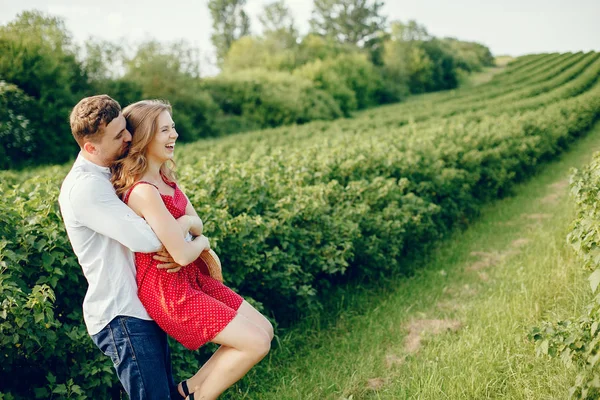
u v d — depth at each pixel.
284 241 5.13
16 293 2.90
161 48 34.47
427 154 9.70
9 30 24.69
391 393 3.64
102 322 2.45
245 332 2.49
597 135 21.95
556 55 102.56
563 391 3.24
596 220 3.60
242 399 3.73
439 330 4.68
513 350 3.89
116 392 3.47
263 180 5.64
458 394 3.38
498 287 5.50
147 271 2.50
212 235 4.44
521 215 9.34
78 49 30.42
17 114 22.92
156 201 2.45
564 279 5.01
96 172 2.49
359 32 82.56
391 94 61.12
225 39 68.88
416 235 7.25
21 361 3.15
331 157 7.95
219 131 35.28
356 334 4.75
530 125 16.34
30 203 3.85
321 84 49.31
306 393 3.77
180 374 3.63
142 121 2.50
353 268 6.18
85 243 2.43
